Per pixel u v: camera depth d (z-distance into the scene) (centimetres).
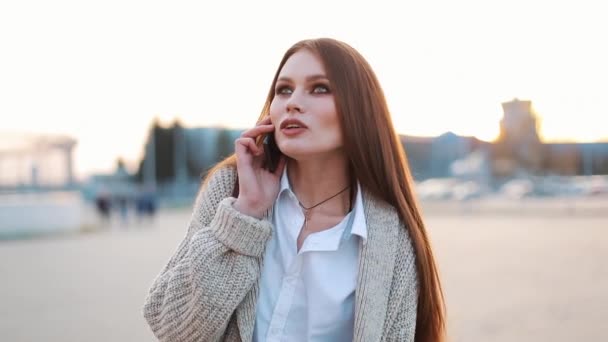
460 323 697
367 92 169
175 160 7262
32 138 3803
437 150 9475
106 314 801
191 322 155
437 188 5866
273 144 175
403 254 170
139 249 1669
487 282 996
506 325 686
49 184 4112
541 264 1209
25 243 1942
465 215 3180
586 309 769
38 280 1123
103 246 1788
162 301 160
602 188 5503
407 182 181
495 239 1781
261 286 165
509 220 2695
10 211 2170
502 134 9025
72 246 1805
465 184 6462
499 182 7812
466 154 9244
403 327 166
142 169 7288
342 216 173
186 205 5141
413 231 172
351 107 164
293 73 165
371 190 173
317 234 165
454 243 1681
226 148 7481
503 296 867
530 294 882
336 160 173
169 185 6819
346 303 163
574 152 9088
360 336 157
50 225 2286
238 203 163
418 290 173
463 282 1000
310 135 162
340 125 165
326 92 165
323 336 161
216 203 172
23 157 3912
